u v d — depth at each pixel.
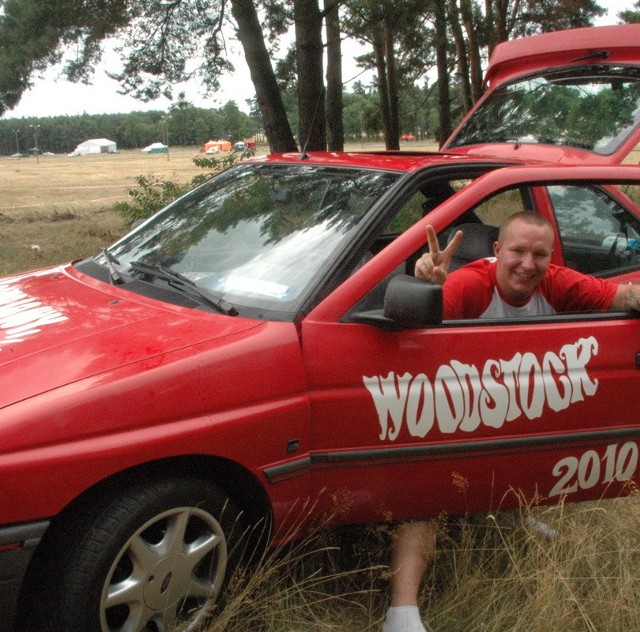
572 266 4.33
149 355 2.81
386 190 3.44
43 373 2.75
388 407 3.06
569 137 6.36
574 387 3.30
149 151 194.00
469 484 3.25
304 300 3.08
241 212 3.77
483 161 3.73
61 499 2.55
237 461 2.85
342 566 3.48
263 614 3.05
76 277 3.83
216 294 3.26
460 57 24.69
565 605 3.10
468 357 3.17
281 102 13.82
